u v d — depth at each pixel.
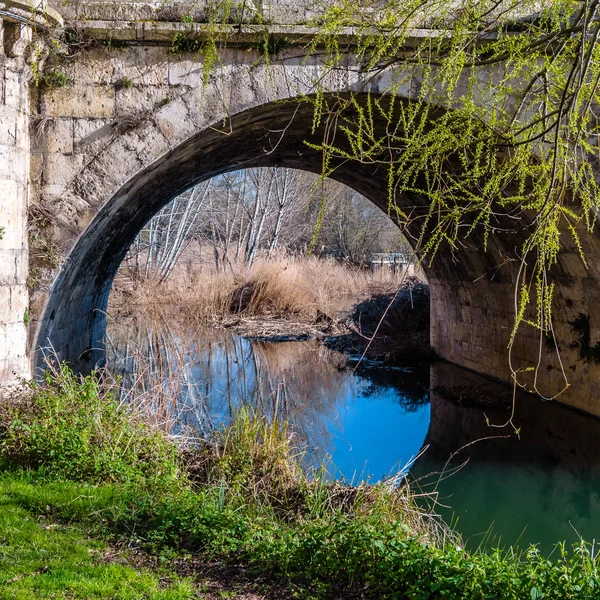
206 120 7.71
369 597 4.09
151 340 14.82
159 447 6.07
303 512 5.50
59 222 7.61
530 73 4.91
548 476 8.54
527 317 11.89
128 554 4.46
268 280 23.19
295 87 7.27
